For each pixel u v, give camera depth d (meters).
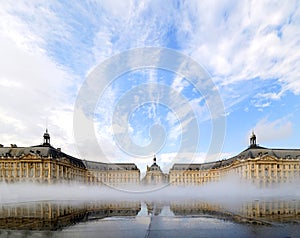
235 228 16.42
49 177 118.62
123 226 17.05
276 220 19.47
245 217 21.00
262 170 132.00
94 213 23.69
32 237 14.01
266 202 39.00
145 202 38.59
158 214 23.11
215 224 17.80
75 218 20.42
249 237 14.07
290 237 14.02
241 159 138.62
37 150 122.56
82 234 14.76
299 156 136.38
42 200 42.69
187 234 14.82
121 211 25.39
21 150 124.56
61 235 14.45
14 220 19.42
